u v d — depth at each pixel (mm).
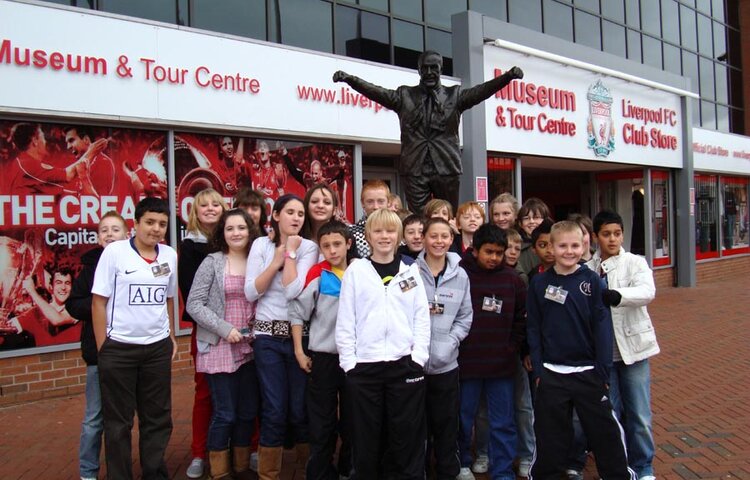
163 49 6906
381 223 3779
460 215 5000
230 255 4238
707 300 13086
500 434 4199
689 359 7812
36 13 6113
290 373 4094
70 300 4078
